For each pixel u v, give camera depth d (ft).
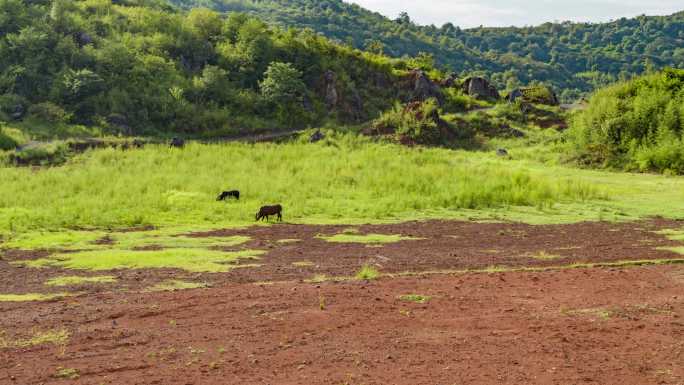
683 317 30.32
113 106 173.78
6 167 120.06
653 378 23.29
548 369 24.03
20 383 22.98
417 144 164.45
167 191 87.71
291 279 40.93
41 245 55.21
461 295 34.42
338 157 124.47
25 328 29.37
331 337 27.53
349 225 69.00
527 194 87.97
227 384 22.72
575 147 143.84
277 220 71.82
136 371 24.02
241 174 103.50
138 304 33.35
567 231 64.69
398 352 25.76
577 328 28.71
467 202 83.20
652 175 121.29
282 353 25.70
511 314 30.78
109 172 103.09
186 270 44.16
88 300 34.94
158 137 166.71
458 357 25.25
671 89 147.43
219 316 30.78
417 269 44.91
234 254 50.90
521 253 52.13
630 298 33.81
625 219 72.95
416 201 83.30
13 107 165.07
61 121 165.07
